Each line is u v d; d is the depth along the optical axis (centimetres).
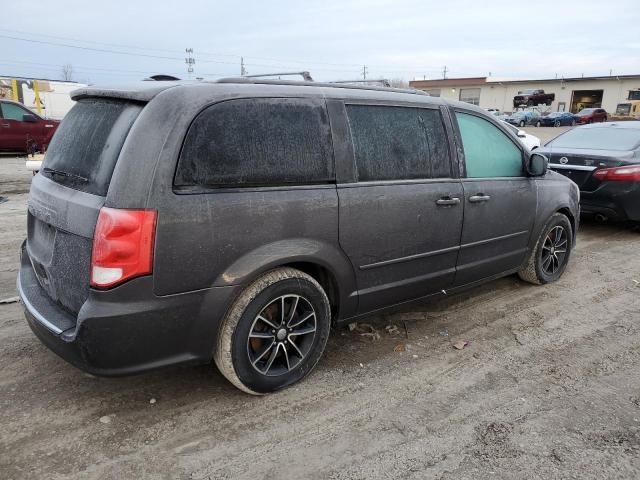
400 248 361
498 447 277
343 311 347
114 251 252
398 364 363
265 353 313
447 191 384
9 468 252
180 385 328
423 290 393
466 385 338
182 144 266
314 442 279
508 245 457
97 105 305
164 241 260
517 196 449
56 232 291
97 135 287
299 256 307
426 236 375
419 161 371
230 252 281
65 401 307
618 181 684
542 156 452
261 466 260
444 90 6462
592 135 795
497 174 437
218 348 296
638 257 634
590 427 295
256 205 287
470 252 417
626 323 440
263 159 294
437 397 323
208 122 276
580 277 555
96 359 262
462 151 402
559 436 287
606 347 395
